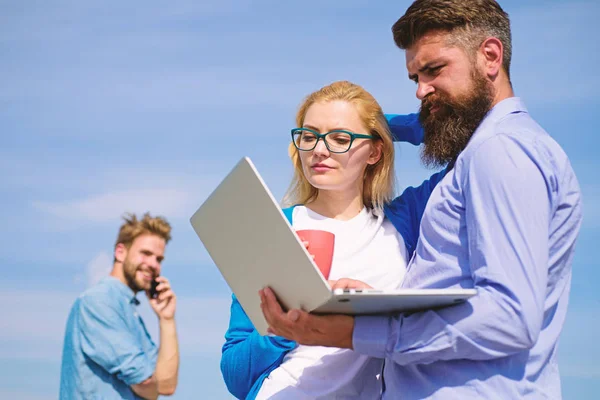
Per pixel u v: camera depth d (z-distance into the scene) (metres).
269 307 1.75
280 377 2.05
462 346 1.65
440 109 1.92
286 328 1.75
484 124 1.88
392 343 1.71
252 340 2.09
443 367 1.74
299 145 2.23
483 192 1.71
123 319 3.08
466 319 1.64
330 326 1.72
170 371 3.12
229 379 2.14
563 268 1.79
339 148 2.16
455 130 1.90
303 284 1.63
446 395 1.72
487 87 1.90
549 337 1.77
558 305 1.80
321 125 2.18
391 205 2.26
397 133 2.37
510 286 1.63
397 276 2.13
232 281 1.88
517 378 1.71
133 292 3.17
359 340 1.72
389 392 1.85
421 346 1.68
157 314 3.18
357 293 1.54
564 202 1.75
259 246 1.70
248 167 1.64
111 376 3.03
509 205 1.68
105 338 3.03
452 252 1.78
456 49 1.89
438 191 1.83
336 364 2.03
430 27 1.91
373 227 2.20
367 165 2.27
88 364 3.02
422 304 1.65
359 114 2.20
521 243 1.66
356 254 2.14
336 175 2.16
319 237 1.91
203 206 1.82
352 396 2.02
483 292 1.64
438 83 1.91
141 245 3.20
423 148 2.05
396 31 1.98
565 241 1.77
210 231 1.84
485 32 1.90
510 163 1.70
